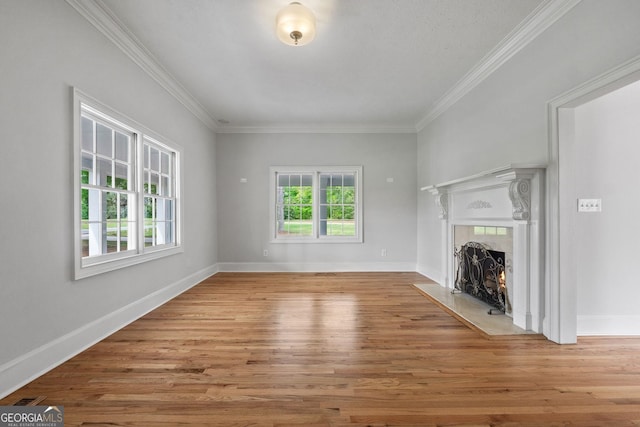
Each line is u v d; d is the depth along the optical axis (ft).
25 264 6.20
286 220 19.31
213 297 12.87
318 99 14.53
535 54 8.69
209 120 17.16
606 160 8.33
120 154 10.04
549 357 7.32
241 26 8.86
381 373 6.64
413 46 9.93
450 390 6.00
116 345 8.05
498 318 10.01
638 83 8.35
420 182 18.37
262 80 12.48
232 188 18.88
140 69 10.45
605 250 8.36
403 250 19.03
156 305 11.50
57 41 6.97
